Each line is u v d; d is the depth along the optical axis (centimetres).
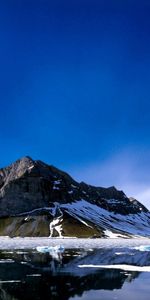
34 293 4159
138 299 3944
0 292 4203
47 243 16462
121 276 5369
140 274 5588
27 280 5006
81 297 4019
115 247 13300
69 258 8300
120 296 4084
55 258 8275
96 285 4700
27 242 17475
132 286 4647
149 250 11444
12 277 5272
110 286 4631
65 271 5888
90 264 7019
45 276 5372
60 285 4653
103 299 3947
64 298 3950
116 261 7644
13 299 3856
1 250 11131
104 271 5894
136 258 8381
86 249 11894
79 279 5112
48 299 3878
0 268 6300
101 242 18638
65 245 14675
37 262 7338
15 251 10669
